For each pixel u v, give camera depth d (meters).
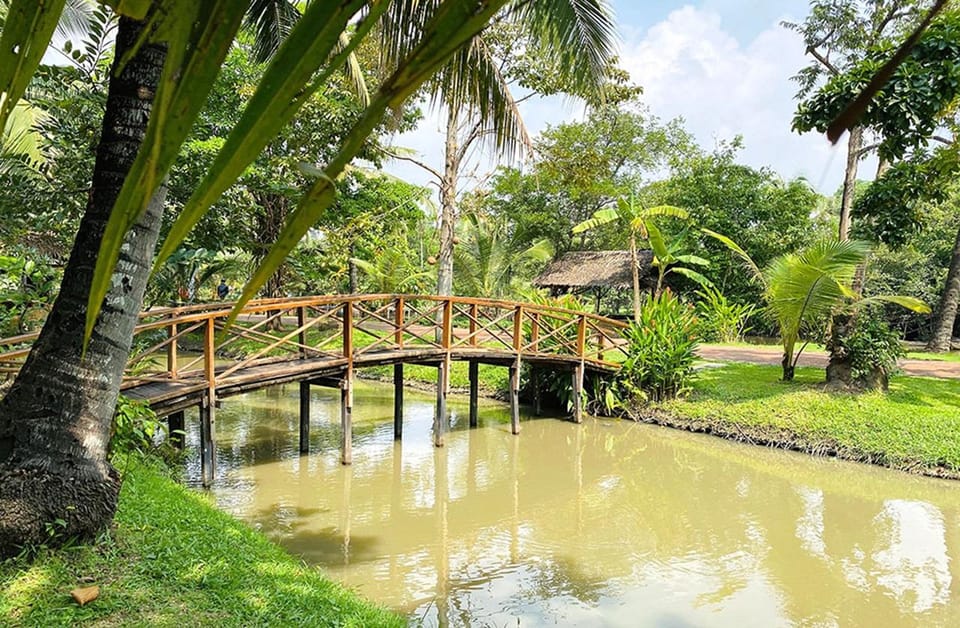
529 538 6.50
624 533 6.64
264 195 14.74
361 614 3.56
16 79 0.49
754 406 10.16
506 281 20.09
